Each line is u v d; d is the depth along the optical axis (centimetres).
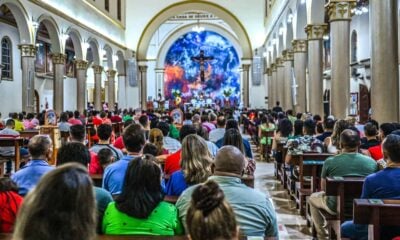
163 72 4000
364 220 323
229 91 3938
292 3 1841
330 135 823
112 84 2870
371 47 842
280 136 1020
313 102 1522
